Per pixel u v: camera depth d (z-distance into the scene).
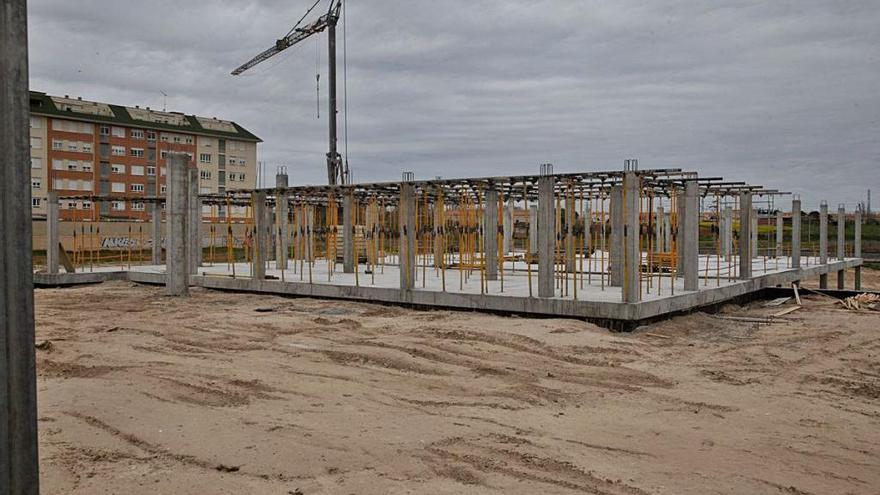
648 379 9.29
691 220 15.22
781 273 20.81
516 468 5.90
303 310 15.98
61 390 8.40
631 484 5.57
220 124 71.12
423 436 6.75
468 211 19.67
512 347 11.09
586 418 7.48
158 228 26.62
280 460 6.01
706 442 6.70
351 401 8.09
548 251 13.93
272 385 8.84
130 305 17.39
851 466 6.11
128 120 62.81
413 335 12.23
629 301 12.89
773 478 5.77
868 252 48.28
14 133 3.21
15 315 3.25
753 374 9.73
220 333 12.85
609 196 18.52
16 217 3.23
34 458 3.33
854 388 9.01
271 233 28.16
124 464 5.95
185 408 7.71
